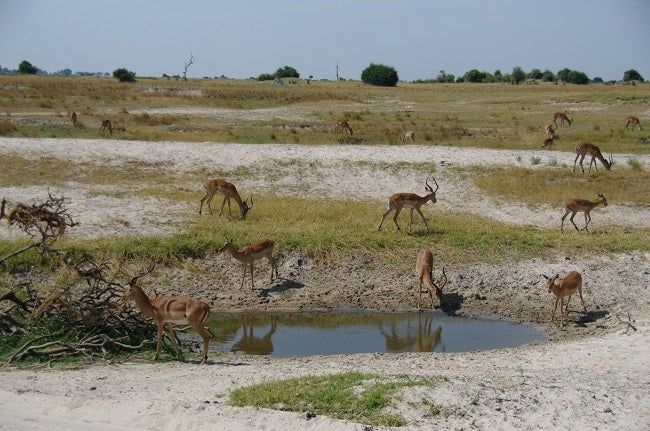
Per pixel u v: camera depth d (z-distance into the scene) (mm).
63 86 59375
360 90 71875
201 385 9703
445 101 56281
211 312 15031
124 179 22578
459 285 16469
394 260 17422
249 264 16766
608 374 10328
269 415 8422
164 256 16719
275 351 12805
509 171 24906
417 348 13000
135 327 12578
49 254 15844
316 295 16016
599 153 24844
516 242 18281
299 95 56500
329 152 26328
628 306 15047
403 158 25875
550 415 8555
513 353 12406
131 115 37688
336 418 8477
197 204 20672
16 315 12750
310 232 18312
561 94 59188
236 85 76312
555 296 15805
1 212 12898
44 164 22859
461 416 8500
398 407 8688
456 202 22406
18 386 9523
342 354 12539
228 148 26281
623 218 21094
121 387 9570
